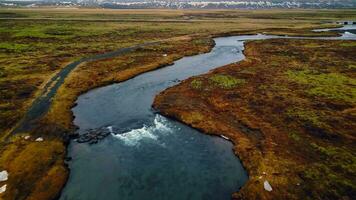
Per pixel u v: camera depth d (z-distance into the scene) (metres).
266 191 30.72
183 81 69.25
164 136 43.53
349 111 49.66
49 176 33.41
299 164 35.06
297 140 40.59
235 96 58.31
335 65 81.31
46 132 43.94
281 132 43.00
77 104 56.66
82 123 47.97
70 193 31.14
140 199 30.09
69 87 65.06
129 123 47.88
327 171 33.53
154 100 57.69
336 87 62.09
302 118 47.12
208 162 36.81
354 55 93.31
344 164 34.81
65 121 47.91
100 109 53.97
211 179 33.41
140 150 39.53
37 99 57.72
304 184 31.50
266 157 36.75
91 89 65.88
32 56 94.81
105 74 75.88
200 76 72.31
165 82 70.50
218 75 72.19
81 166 35.97
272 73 74.12
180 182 32.84
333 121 45.91
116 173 34.53
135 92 63.47
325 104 52.88
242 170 35.22
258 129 44.47
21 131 44.12
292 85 64.19
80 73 75.44
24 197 30.03
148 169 35.25
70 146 40.72
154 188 31.80
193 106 53.84
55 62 87.38
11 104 54.84
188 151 39.31
